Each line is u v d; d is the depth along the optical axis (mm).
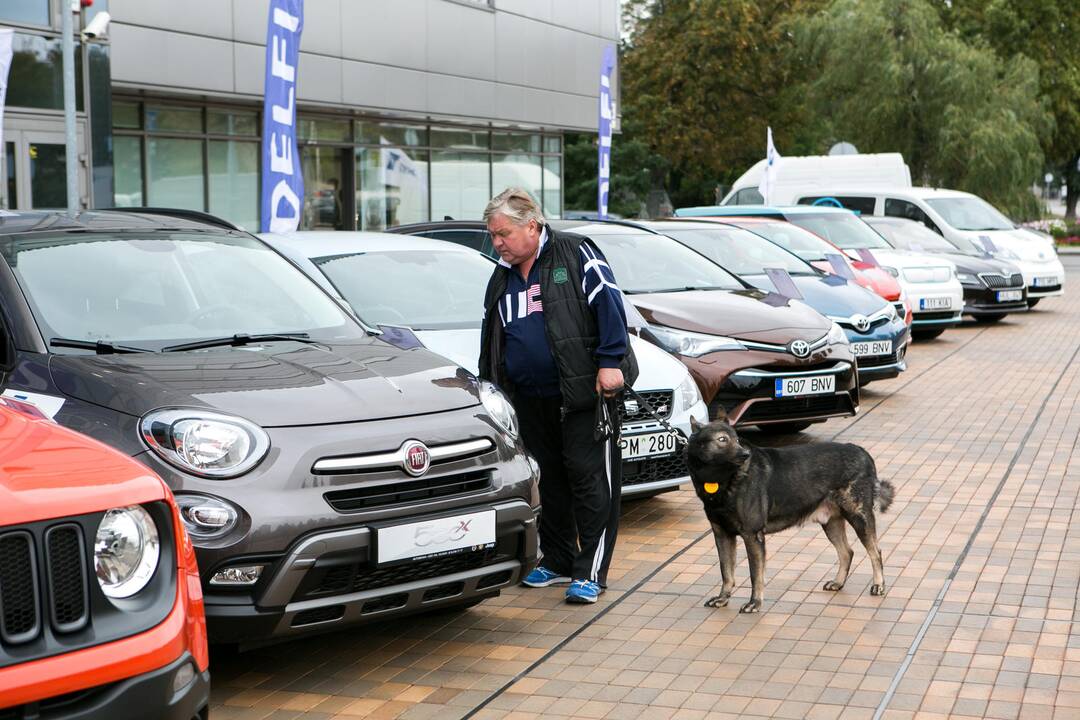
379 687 4566
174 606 3156
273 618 4152
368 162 22875
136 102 17891
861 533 5559
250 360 4828
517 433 5031
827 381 8500
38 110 14773
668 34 50281
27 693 2762
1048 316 19594
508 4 24828
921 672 4617
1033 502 7305
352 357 5039
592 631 5191
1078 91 42469
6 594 2791
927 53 33719
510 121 25094
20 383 4555
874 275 13797
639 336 8445
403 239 7719
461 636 5141
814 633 5098
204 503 4066
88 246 5332
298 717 4289
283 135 10562
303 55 19547
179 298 5297
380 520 4340
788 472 5379
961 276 17953
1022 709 4238
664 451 6738
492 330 5645
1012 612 5305
